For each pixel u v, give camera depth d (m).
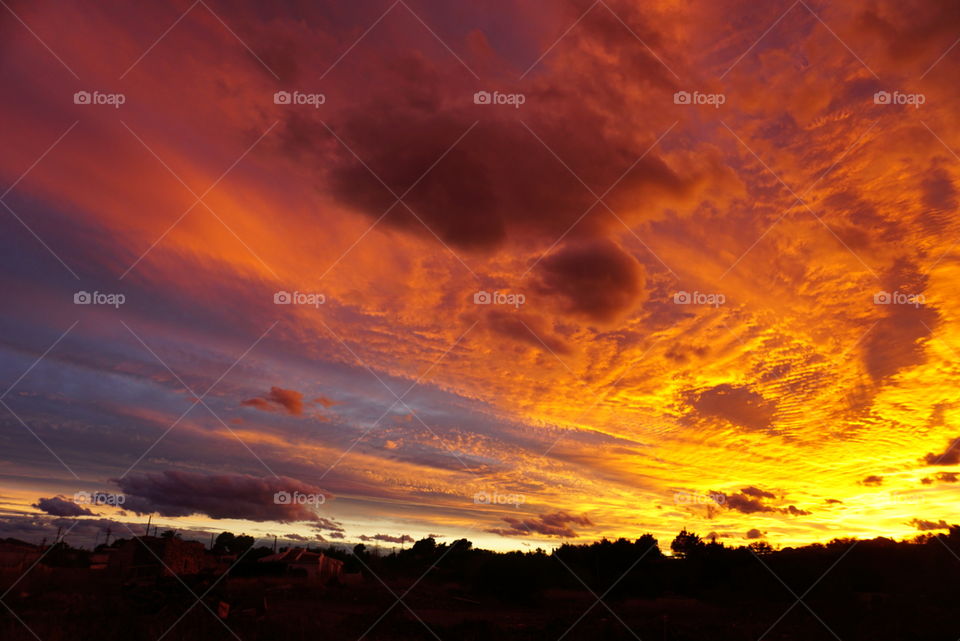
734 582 41.12
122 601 23.08
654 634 23.30
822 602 30.48
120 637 16.72
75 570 35.34
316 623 20.95
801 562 39.72
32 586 26.69
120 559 36.19
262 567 47.09
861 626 24.86
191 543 40.38
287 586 40.75
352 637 20.77
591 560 48.12
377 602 35.19
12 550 33.34
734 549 45.00
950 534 37.78
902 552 38.84
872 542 40.56
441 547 67.62
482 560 45.97
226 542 65.12
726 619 29.70
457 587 45.94
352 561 63.25
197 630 18.02
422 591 41.75
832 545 42.03
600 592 44.44
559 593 44.91
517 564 41.62
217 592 24.14
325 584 46.94
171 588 23.78
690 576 43.81
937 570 35.12
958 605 30.88
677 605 36.81
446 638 21.47
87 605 21.34
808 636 23.78
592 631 23.77
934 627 23.61
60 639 15.60
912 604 27.75
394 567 64.62
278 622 20.44
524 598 39.38
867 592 35.47
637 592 43.50
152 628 17.80
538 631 23.97
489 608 36.34
